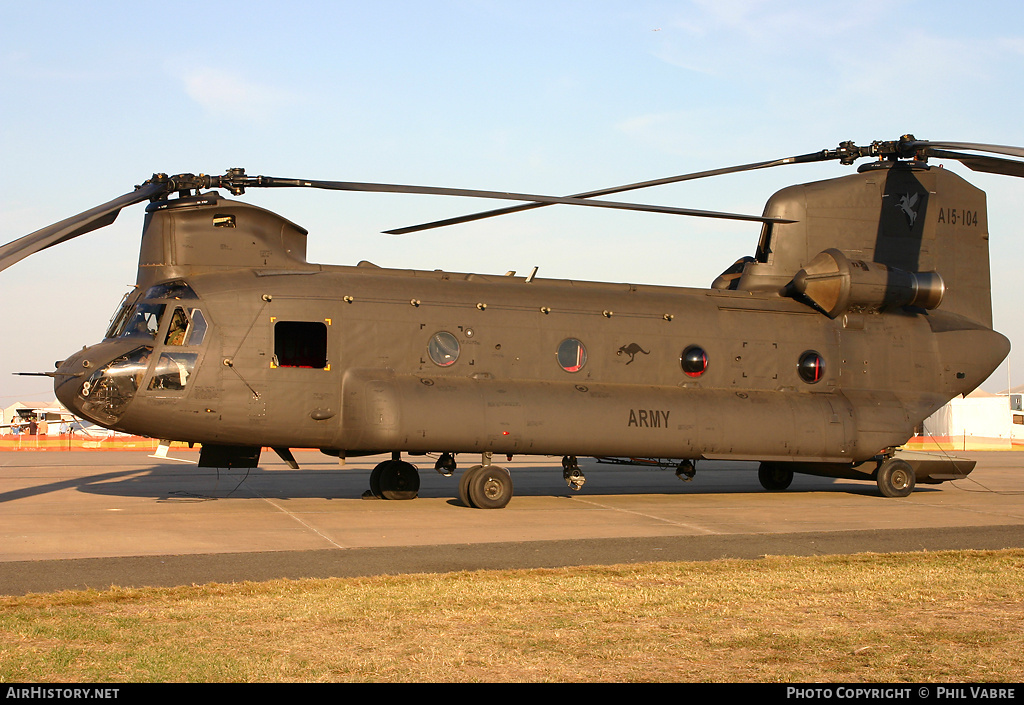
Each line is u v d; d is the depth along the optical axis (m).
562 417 16.81
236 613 8.20
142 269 16.53
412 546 12.09
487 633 7.67
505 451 16.64
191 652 6.98
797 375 18.97
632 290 18.94
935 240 20.44
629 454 17.39
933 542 12.85
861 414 18.73
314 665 6.73
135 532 13.00
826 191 19.92
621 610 8.52
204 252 16.47
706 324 18.58
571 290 18.33
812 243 19.78
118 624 7.75
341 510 15.95
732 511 16.45
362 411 15.91
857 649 7.32
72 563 10.54
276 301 15.98
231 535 12.85
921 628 7.98
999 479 23.66
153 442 38.72
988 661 7.02
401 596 8.95
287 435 15.98
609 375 17.80
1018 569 10.72
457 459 31.16
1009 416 51.31
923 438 45.22
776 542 12.72
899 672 6.75
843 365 19.27
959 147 17.17
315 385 15.96
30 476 21.62
